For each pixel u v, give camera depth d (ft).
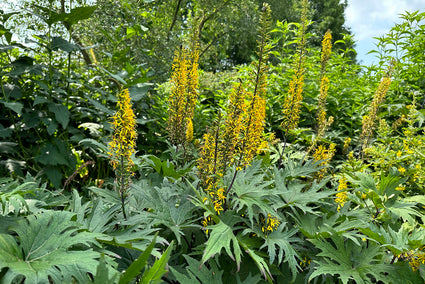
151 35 28.14
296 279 7.25
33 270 4.22
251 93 7.18
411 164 11.23
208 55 48.03
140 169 9.89
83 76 18.79
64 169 14.19
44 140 14.40
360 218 8.21
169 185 8.38
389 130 13.74
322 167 9.35
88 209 7.54
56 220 5.26
